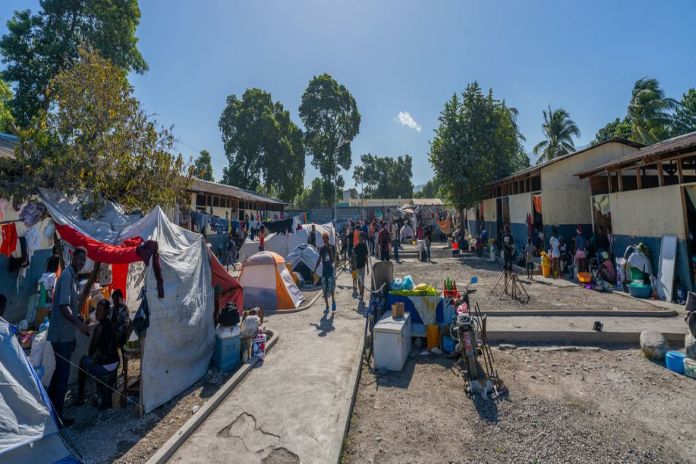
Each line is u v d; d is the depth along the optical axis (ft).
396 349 19.77
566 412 15.12
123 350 17.30
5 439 10.64
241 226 76.28
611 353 21.85
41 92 63.46
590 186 50.47
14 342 12.00
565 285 40.47
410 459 12.44
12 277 24.81
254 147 140.87
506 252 36.52
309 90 172.04
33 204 21.88
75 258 15.85
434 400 16.51
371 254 72.54
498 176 76.38
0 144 25.82
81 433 13.97
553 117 120.26
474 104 76.79
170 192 29.27
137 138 27.25
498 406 15.78
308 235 56.03
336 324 28.04
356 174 291.17
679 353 19.47
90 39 65.16
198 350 19.01
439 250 82.12
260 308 25.54
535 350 22.47
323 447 12.94
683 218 31.04
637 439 13.19
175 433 13.48
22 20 65.72
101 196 24.57
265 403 16.12
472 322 19.21
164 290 17.01
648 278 34.14
